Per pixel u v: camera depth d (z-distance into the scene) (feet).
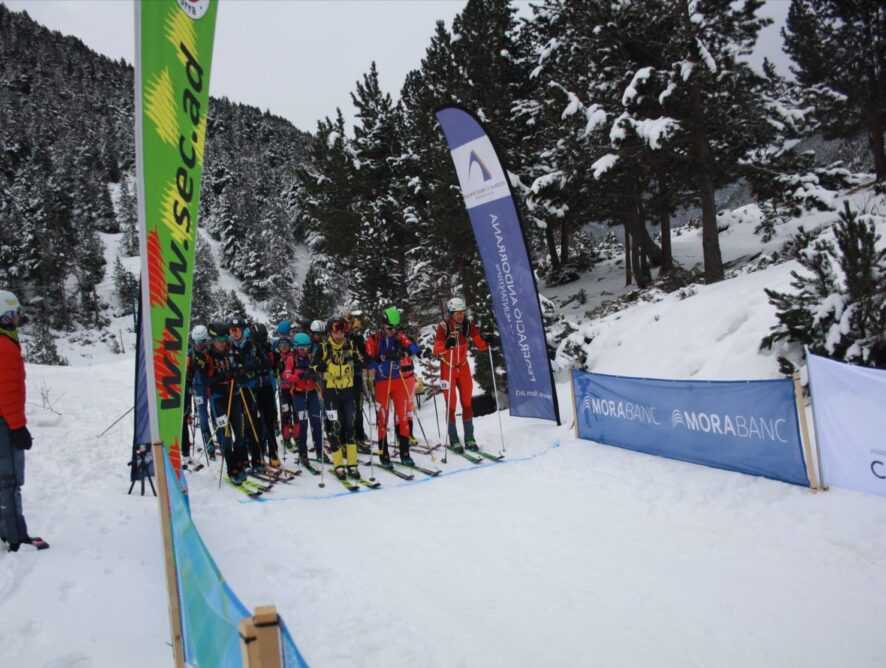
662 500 16.63
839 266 22.50
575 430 24.16
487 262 27.07
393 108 85.61
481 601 11.87
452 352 24.75
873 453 14.38
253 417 22.98
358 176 85.87
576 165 51.31
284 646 4.54
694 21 42.04
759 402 16.66
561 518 16.25
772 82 44.19
